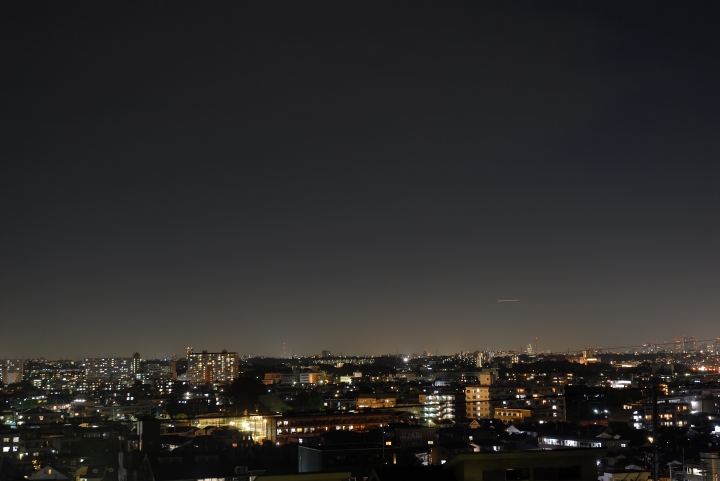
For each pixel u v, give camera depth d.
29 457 124.50
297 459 105.75
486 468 33.28
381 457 91.75
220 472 88.75
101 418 196.50
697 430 141.38
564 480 33.50
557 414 187.62
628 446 119.38
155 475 86.81
